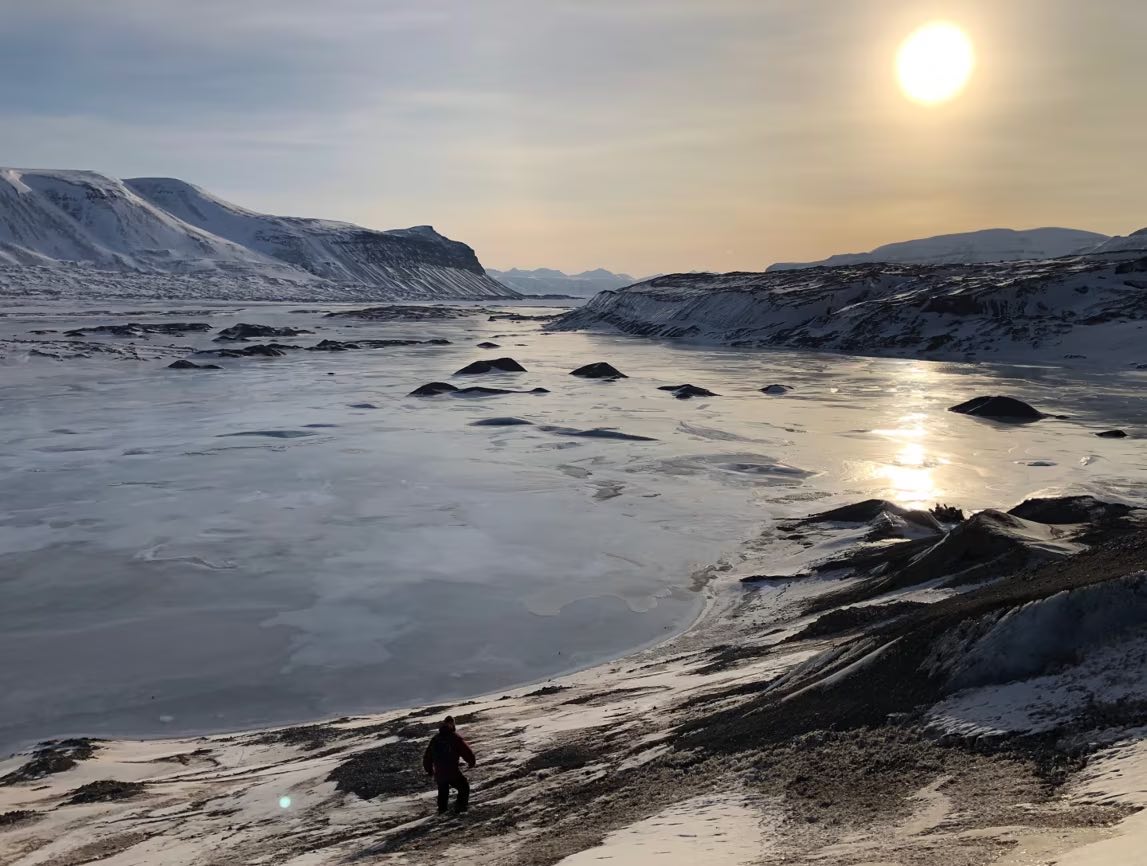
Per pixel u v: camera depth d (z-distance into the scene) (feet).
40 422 221.46
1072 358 379.76
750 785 37.60
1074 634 40.04
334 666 89.45
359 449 191.11
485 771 52.19
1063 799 28.14
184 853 44.55
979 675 40.83
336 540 128.16
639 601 107.14
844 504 148.05
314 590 109.09
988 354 398.62
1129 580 40.24
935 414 239.30
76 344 412.57
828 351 449.48
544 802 42.83
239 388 295.28
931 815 29.63
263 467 172.86
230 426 217.36
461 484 161.48
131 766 66.33
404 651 92.99
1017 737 34.58
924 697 41.70
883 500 138.21
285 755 65.62
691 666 77.82
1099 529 99.50
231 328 515.09
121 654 91.50
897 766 35.53
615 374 331.16
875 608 78.69
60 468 170.30
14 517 137.59
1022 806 28.35
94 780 62.75
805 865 25.55
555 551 124.77
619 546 127.34
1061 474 164.66
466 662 90.74
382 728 69.36
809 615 91.30
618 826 35.45
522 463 179.22
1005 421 227.40
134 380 313.73
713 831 31.91
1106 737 31.96
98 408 245.86
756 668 67.21
